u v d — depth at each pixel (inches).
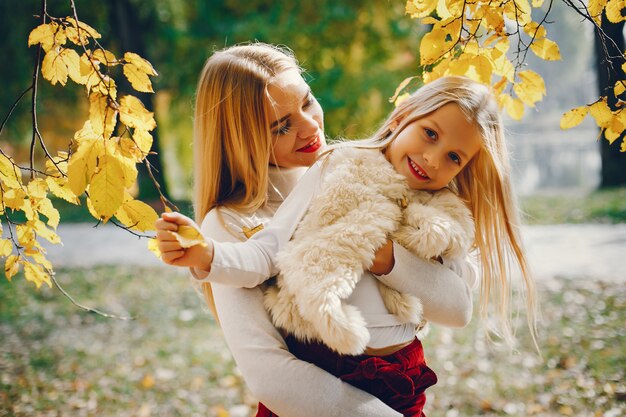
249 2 649.0
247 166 72.6
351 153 68.6
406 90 88.1
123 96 64.8
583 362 202.7
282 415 61.0
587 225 438.6
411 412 64.4
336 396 60.7
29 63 589.3
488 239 74.4
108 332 267.7
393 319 64.4
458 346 224.7
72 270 377.1
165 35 637.3
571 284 292.4
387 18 626.8
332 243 61.4
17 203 77.9
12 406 190.9
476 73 82.8
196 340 250.7
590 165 1305.4
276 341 62.9
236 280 60.6
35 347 251.0
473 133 67.7
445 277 65.0
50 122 649.6
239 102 72.3
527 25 81.7
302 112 74.4
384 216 63.7
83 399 195.9
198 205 75.5
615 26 156.9
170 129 776.9
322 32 607.2
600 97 79.2
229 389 199.6
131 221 63.8
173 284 338.6
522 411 173.9
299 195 67.4
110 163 60.7
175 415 182.2
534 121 1535.4
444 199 68.4
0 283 349.4
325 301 58.4
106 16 633.6
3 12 577.9
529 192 706.2
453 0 79.8
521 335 231.1
